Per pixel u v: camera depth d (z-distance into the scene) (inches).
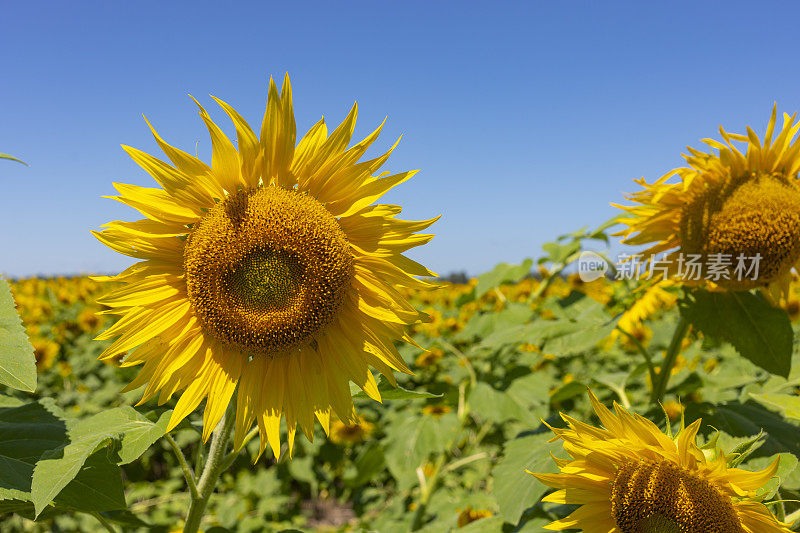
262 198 18.5
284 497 61.2
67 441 17.8
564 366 69.1
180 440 65.5
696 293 24.8
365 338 19.3
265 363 19.4
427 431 42.4
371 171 18.7
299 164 18.6
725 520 15.4
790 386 28.6
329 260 18.5
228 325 18.6
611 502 17.1
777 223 22.8
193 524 19.2
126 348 18.3
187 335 19.1
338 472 68.4
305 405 19.2
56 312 113.2
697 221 24.2
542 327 32.3
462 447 59.8
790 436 23.1
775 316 23.5
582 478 17.7
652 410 26.6
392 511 50.3
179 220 18.5
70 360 87.9
